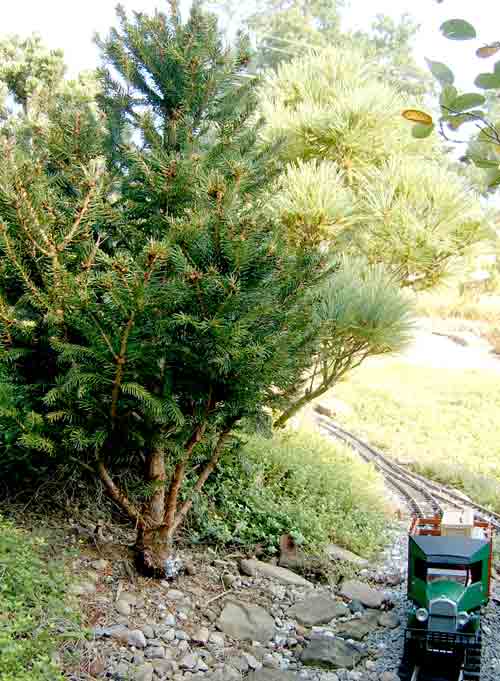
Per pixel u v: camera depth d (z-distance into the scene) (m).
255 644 7.13
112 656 6.13
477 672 6.88
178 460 7.57
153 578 7.67
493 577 9.80
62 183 7.05
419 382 26.14
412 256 12.66
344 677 6.77
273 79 15.62
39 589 6.14
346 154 14.16
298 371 7.54
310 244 7.58
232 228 6.26
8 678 4.69
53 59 16.03
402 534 11.72
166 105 7.44
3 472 7.89
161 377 6.96
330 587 8.83
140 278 5.86
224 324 6.43
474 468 17.34
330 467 13.12
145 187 6.86
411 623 7.21
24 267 6.12
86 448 6.97
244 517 9.76
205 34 7.16
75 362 6.50
